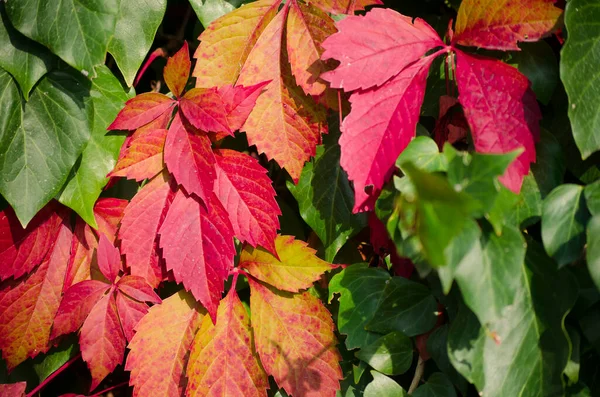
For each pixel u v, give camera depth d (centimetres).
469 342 67
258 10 73
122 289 74
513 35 69
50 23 70
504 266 63
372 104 69
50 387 87
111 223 76
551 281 67
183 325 75
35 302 78
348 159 68
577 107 67
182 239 73
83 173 74
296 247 75
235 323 75
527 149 68
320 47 72
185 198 73
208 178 72
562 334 67
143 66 81
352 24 69
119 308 75
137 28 74
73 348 80
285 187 83
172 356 75
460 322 67
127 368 74
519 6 69
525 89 69
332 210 76
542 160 70
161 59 83
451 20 72
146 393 74
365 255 80
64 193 74
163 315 75
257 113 74
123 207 76
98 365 75
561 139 72
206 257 73
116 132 74
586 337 68
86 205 74
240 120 73
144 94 73
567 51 67
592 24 67
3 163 72
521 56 71
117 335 75
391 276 75
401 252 63
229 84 73
